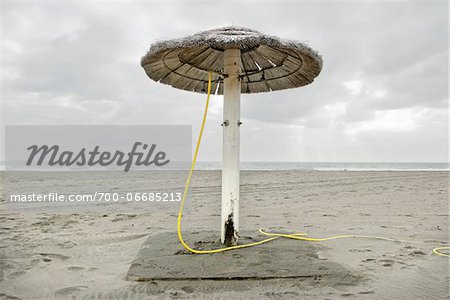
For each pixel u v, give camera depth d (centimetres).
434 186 1315
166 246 417
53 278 338
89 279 335
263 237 470
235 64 404
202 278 317
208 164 5003
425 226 587
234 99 404
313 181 1530
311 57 379
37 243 472
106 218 676
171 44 361
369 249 433
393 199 948
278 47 354
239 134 413
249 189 1205
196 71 487
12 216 699
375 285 315
